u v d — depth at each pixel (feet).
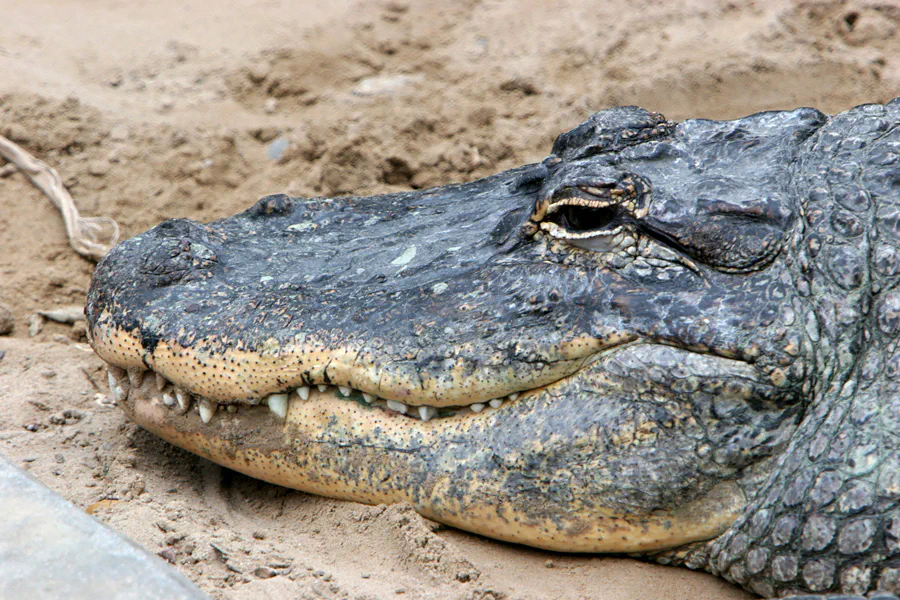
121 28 91.35
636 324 36.78
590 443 37.11
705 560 37.24
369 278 42.24
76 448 46.09
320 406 40.96
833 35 83.35
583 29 85.25
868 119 39.93
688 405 36.19
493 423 38.73
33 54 85.56
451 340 38.42
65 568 29.60
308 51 84.48
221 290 42.73
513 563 38.32
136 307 42.45
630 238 37.88
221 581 35.19
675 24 84.58
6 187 72.38
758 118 43.27
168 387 42.96
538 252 39.45
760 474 35.78
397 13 90.43
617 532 37.42
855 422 33.45
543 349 37.58
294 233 48.11
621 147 44.91
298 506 42.86
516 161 73.92
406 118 75.05
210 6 95.50
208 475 46.19
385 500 40.40
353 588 35.19
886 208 35.99
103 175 72.74
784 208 37.01
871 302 34.99
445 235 44.65
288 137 76.43
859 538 32.12
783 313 35.73
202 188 72.43
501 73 81.41
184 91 81.15
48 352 57.21
